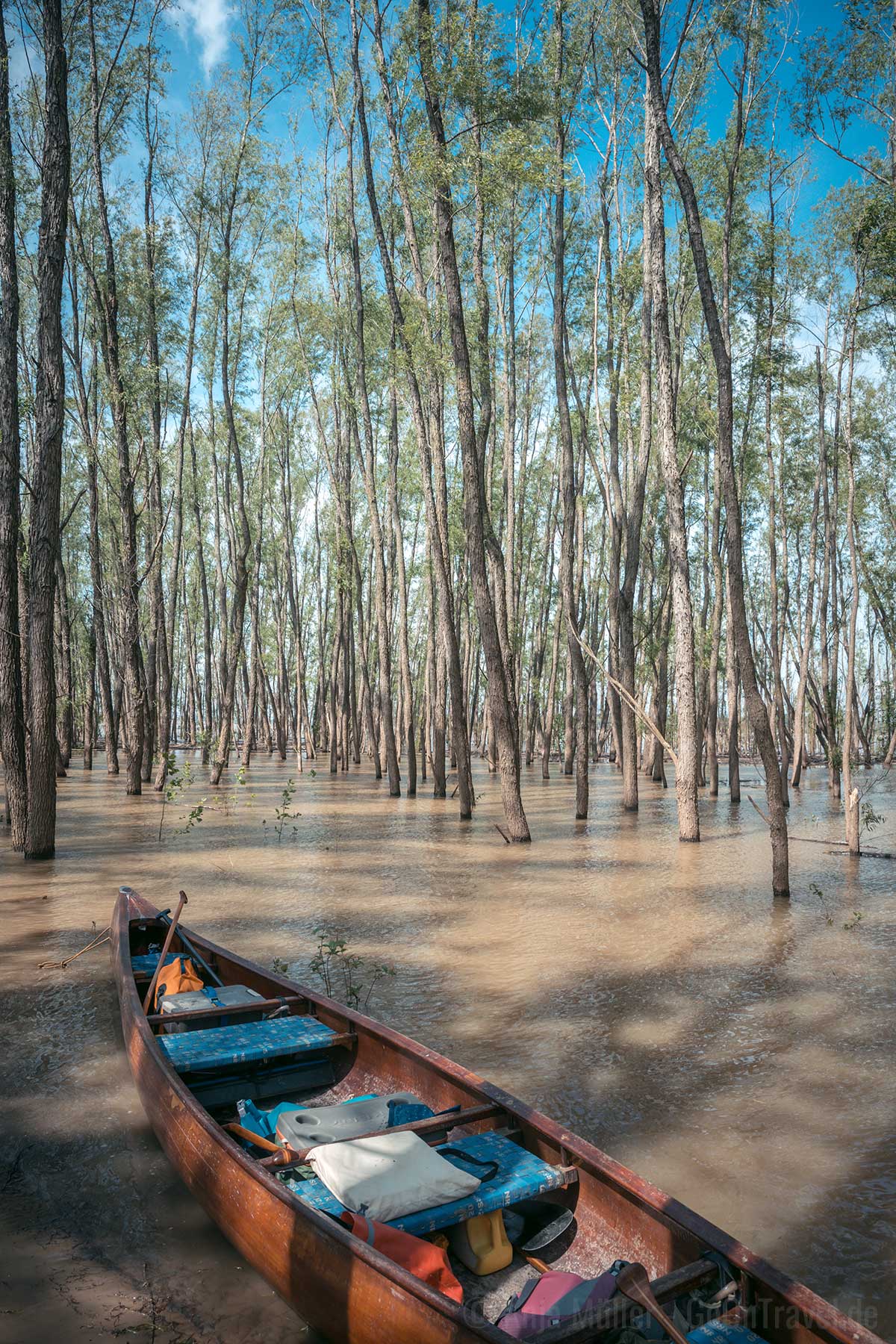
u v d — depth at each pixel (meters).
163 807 20.30
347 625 35.81
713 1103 5.86
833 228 23.03
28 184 21.94
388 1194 3.78
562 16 20.86
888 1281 4.05
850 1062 6.55
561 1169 4.09
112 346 22.61
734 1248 3.27
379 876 13.41
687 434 25.80
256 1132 4.80
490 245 24.72
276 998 6.46
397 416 30.11
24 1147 5.19
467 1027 7.17
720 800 26.52
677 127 22.08
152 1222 4.47
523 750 47.69
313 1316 3.52
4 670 14.61
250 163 27.44
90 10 20.84
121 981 6.63
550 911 11.23
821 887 12.90
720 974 8.66
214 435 36.44
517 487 35.50
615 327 22.14
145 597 33.75
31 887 12.33
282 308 32.53
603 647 40.22
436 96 15.49
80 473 30.08
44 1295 3.91
